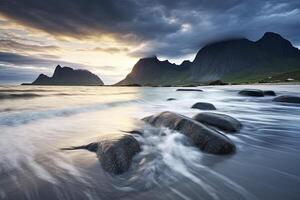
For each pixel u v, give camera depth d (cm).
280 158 654
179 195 440
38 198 426
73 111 1574
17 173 532
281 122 1227
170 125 845
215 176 528
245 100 2595
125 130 948
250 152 704
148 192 451
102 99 2691
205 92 4553
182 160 625
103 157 570
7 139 820
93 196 436
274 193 449
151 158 629
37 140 805
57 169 553
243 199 426
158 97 3238
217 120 957
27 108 1605
